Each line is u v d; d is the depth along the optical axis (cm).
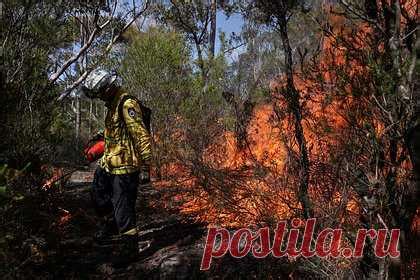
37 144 419
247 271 431
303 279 393
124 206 469
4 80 420
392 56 302
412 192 312
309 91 361
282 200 425
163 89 967
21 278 368
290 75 400
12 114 416
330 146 354
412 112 301
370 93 309
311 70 347
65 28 505
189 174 716
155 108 940
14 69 439
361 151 331
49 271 431
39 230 423
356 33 326
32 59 447
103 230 511
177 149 806
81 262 465
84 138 1359
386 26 317
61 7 493
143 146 463
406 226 319
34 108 437
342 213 362
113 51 1063
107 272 450
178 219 614
